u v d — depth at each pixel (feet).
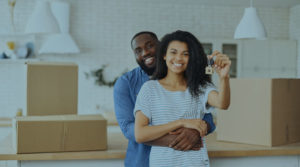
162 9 18.79
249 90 7.93
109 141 8.46
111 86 18.48
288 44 18.89
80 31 18.29
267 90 7.68
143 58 7.16
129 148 6.88
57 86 8.75
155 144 6.07
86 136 7.29
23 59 16.88
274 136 7.75
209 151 7.29
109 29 18.49
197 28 19.15
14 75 17.70
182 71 6.09
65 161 7.20
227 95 5.64
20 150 6.93
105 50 18.48
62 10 17.04
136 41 7.18
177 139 5.88
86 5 18.29
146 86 6.08
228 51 18.29
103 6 18.40
